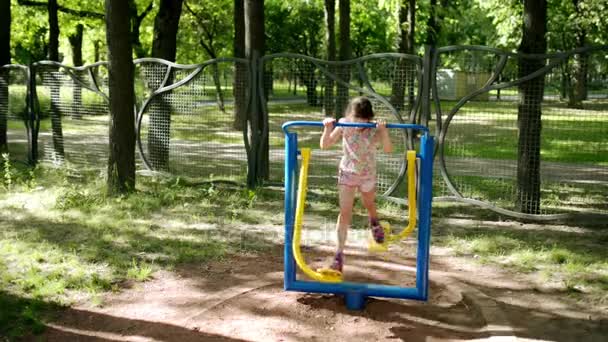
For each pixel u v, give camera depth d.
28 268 6.14
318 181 10.88
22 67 12.31
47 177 11.08
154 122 11.35
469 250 7.10
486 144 12.77
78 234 7.42
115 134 9.53
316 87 11.37
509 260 6.73
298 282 5.33
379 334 4.78
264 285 5.81
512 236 7.70
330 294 5.57
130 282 5.88
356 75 10.00
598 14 24.73
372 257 6.80
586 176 12.20
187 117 11.23
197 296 5.54
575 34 29.33
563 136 9.75
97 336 4.72
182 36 29.95
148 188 10.22
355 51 38.50
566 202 9.76
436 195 9.96
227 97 11.98
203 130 11.37
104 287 5.72
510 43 30.22
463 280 6.06
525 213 8.63
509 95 9.05
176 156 11.45
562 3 29.30
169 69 10.98
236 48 18.17
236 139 12.77
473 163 12.70
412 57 8.99
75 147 12.95
